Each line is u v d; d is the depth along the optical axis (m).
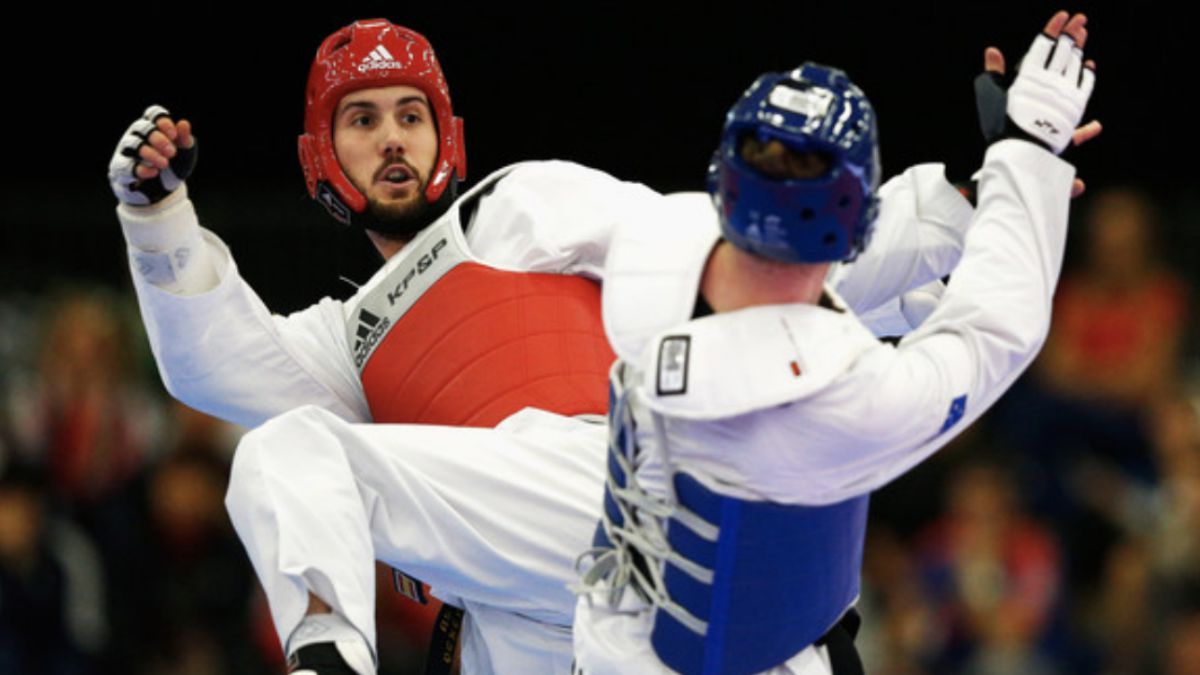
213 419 23.62
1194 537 22.77
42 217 27.25
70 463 23.25
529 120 31.02
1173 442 23.88
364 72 11.84
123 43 31.22
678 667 9.11
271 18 31.09
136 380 24.69
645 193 11.51
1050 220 9.20
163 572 22.92
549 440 10.64
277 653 22.62
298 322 11.89
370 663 9.54
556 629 10.81
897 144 30.56
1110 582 22.92
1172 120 30.30
